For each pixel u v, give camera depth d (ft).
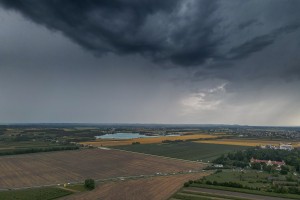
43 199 397.60
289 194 425.28
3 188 463.42
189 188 464.24
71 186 478.18
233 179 531.09
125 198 405.18
